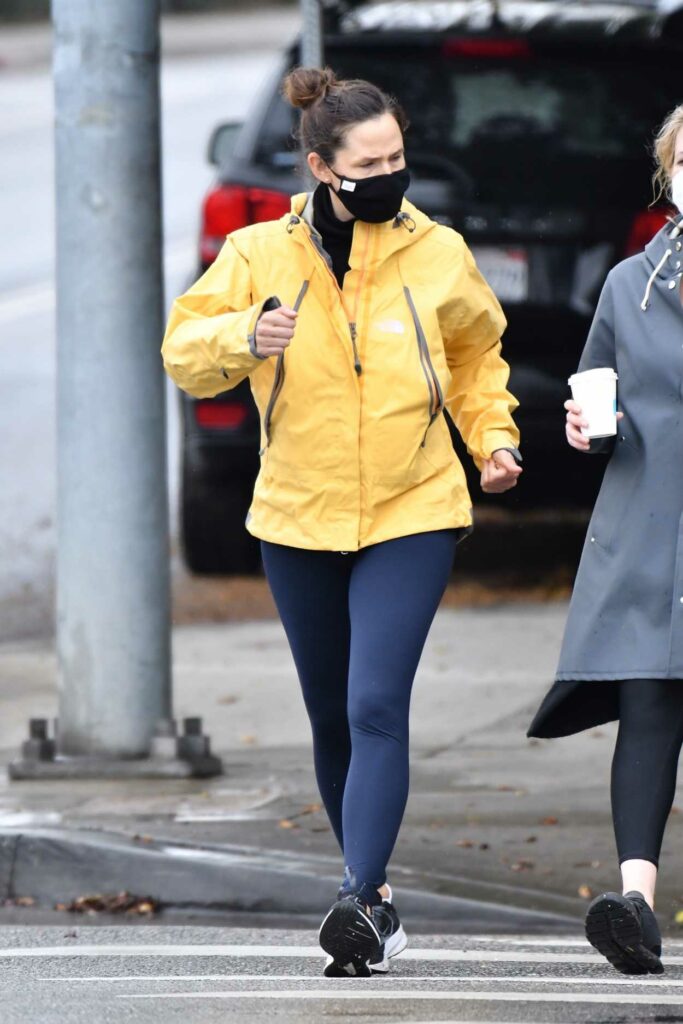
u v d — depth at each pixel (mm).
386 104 14008
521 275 29109
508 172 29188
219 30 134375
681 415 13602
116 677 22406
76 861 18766
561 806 20641
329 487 14180
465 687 26719
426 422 14156
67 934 16844
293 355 14117
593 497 30906
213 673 28156
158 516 22594
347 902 13359
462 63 29484
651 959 12984
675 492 13617
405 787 13883
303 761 23219
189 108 101375
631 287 13867
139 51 22094
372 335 14055
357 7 30781
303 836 19422
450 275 14312
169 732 22516
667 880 18047
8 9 136875
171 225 71125
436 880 18047
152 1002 13867
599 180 29109
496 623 30594
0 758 23781
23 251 68125
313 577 14500
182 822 20062
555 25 29406
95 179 22062
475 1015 13383
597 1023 13172
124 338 22203
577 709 14273
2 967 15305
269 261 14273
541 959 15625
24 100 106625
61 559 22531
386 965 14383
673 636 13500
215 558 33531
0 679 28453
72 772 22203
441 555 14266
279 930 17062
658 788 13555
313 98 14117
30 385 49719
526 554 34719
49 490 40688
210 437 31031
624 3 29953
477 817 20234
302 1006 13703
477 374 14922
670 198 14242
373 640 14008
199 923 18047
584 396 13648
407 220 14227
